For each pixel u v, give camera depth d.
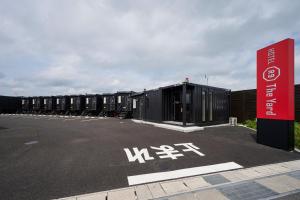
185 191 3.06
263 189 3.14
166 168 4.15
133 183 3.38
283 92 5.74
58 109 25.39
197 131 9.50
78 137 8.04
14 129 11.03
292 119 5.68
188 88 11.09
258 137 6.62
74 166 4.29
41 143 6.83
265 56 6.41
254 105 12.34
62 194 3.00
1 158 4.95
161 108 12.20
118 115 21.09
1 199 2.85
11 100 28.47
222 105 12.83
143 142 6.82
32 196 2.94
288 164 4.42
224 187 3.21
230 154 5.23
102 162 4.58
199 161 4.63
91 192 3.06
